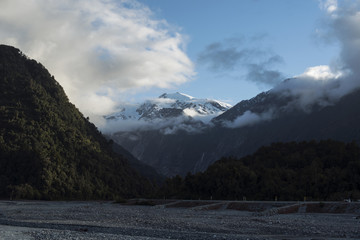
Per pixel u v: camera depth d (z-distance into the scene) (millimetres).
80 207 122438
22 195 169000
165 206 130750
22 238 43188
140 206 137000
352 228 56906
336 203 94938
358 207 89688
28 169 184750
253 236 47750
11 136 196500
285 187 146000
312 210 94250
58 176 189500
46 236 45125
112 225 63000
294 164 183500
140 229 55719
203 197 164750
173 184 194625
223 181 162750
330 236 48656
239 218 77500
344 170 144750
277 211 91812
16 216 83438
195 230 56250
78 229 56906
